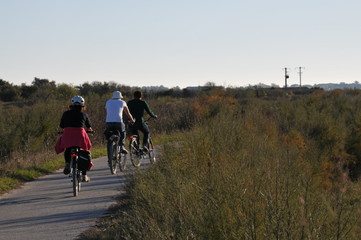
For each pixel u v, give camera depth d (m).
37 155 21.66
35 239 9.87
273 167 10.60
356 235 7.25
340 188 8.98
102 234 9.76
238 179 8.68
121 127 17.89
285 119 26.38
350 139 20.83
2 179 16.27
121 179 16.77
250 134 17.06
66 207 12.74
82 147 14.09
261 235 7.08
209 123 17.48
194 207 8.51
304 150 18.06
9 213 12.31
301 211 7.15
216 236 7.56
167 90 85.19
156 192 10.35
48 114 25.33
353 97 41.72
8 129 22.22
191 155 13.47
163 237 7.91
